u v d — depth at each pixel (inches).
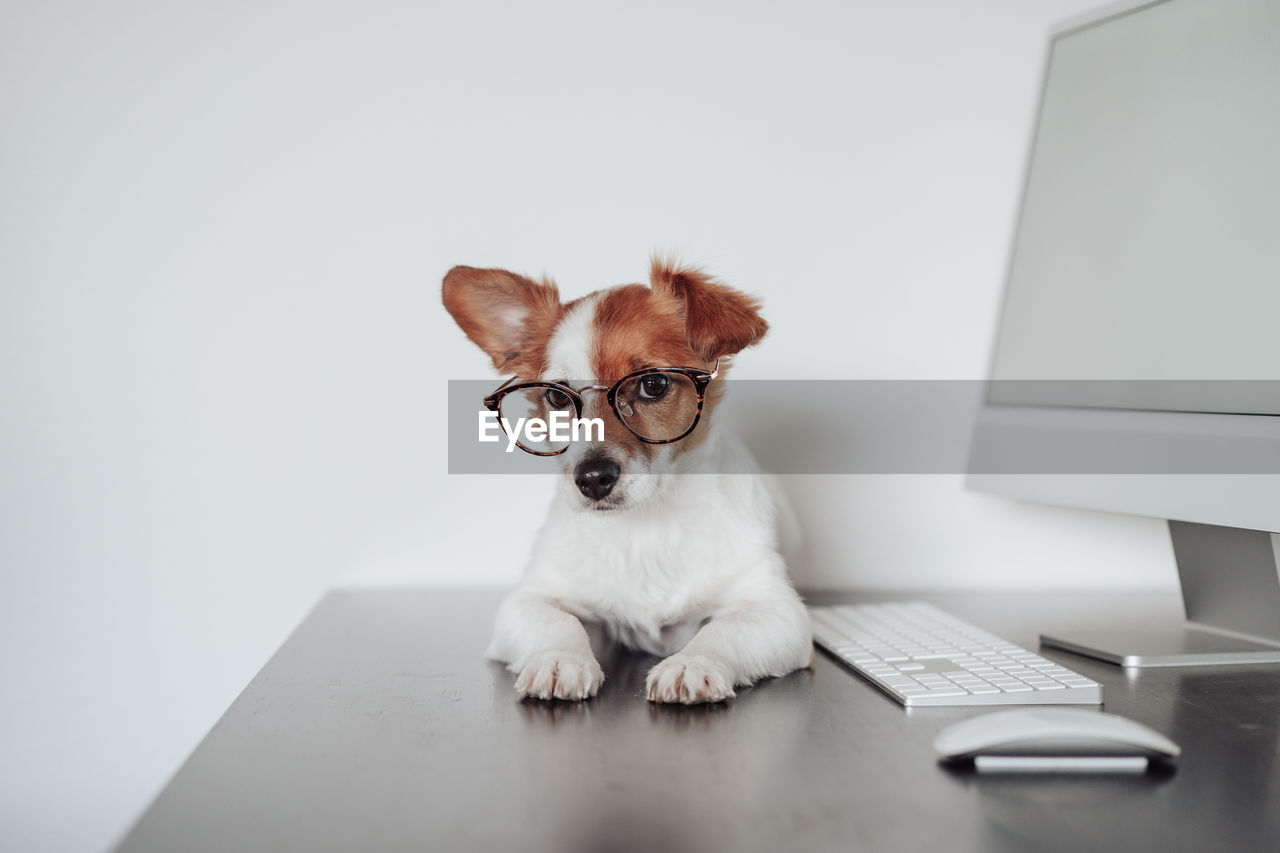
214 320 64.0
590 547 49.1
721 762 32.0
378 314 64.9
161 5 63.2
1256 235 43.1
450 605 60.9
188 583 64.3
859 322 67.9
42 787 63.1
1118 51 52.1
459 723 36.6
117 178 63.1
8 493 62.7
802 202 67.2
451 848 25.2
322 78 64.4
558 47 65.6
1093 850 25.1
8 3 62.1
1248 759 32.5
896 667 43.5
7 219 62.3
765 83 66.8
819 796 28.9
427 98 65.0
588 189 66.0
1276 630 49.4
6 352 62.6
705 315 48.3
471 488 65.8
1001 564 69.6
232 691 64.6
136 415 63.6
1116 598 66.4
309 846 25.4
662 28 66.1
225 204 63.9
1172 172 47.9
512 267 65.7
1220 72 45.9
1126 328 49.6
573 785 29.8
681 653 41.9
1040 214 56.7
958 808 27.9
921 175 67.8
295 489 65.0
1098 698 39.3
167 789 29.6
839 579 68.8
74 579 63.3
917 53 67.5
